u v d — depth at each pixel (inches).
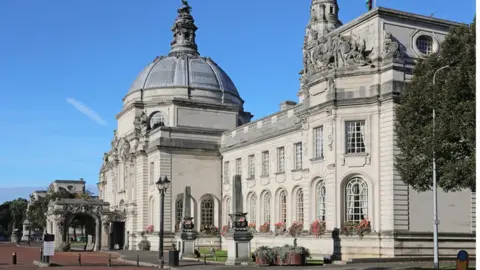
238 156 3253.0
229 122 3727.9
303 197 2476.6
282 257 1910.7
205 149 3390.7
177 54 4131.4
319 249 2267.5
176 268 1951.3
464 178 1459.2
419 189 1701.5
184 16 4237.2
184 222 2487.7
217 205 3380.9
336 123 2219.5
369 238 2114.9
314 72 2368.4
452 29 1635.1
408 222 2097.7
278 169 2898.6
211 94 3885.3
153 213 3405.5
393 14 2222.0
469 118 1405.0
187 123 3651.6
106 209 3599.9
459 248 2149.4
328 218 2229.3
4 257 2883.9
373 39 2214.6
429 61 1635.1
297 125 2704.2
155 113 3725.4
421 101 1588.3
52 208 3681.1
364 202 2171.5
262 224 2977.4
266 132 3004.4
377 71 2171.5
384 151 2128.4
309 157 2375.7
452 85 1466.5
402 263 1936.5
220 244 3302.2
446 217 2161.7
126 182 3718.0
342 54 2239.2
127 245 3595.0
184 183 3334.2
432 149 1501.0
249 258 2020.2
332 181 2214.6
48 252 2201.0
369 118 2170.3
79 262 2222.0
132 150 3634.4
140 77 3988.7
